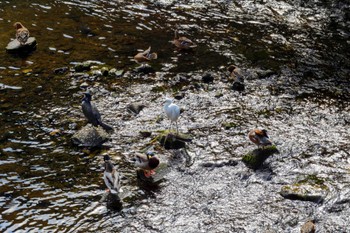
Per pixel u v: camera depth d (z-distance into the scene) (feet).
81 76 52.21
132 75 53.06
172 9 71.61
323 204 34.65
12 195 35.27
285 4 74.49
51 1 72.49
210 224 33.06
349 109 47.78
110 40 60.85
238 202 35.17
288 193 35.58
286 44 61.98
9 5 70.23
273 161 39.45
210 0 75.41
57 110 46.19
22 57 55.83
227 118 45.73
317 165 38.99
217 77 53.31
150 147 41.24
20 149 40.37
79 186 36.45
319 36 64.75
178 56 57.72
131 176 37.78
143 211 34.19
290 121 45.37
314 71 55.52
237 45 61.11
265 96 49.80
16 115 44.98
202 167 38.88
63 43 59.47
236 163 39.29
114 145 41.42
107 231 32.30
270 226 32.89
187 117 45.78
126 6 71.92
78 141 41.34
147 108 47.01
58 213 33.76
